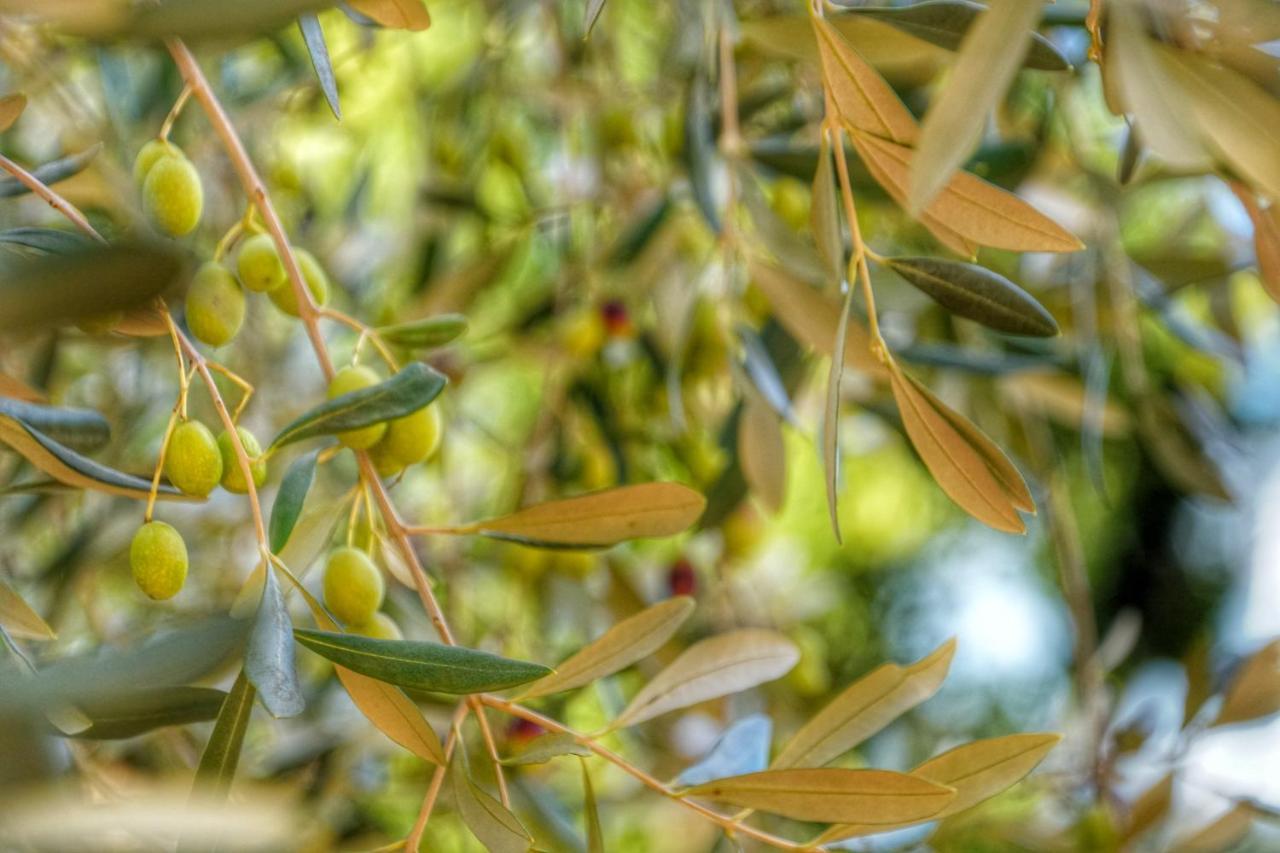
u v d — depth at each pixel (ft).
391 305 4.03
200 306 2.69
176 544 2.62
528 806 3.41
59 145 3.51
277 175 4.00
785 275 3.10
